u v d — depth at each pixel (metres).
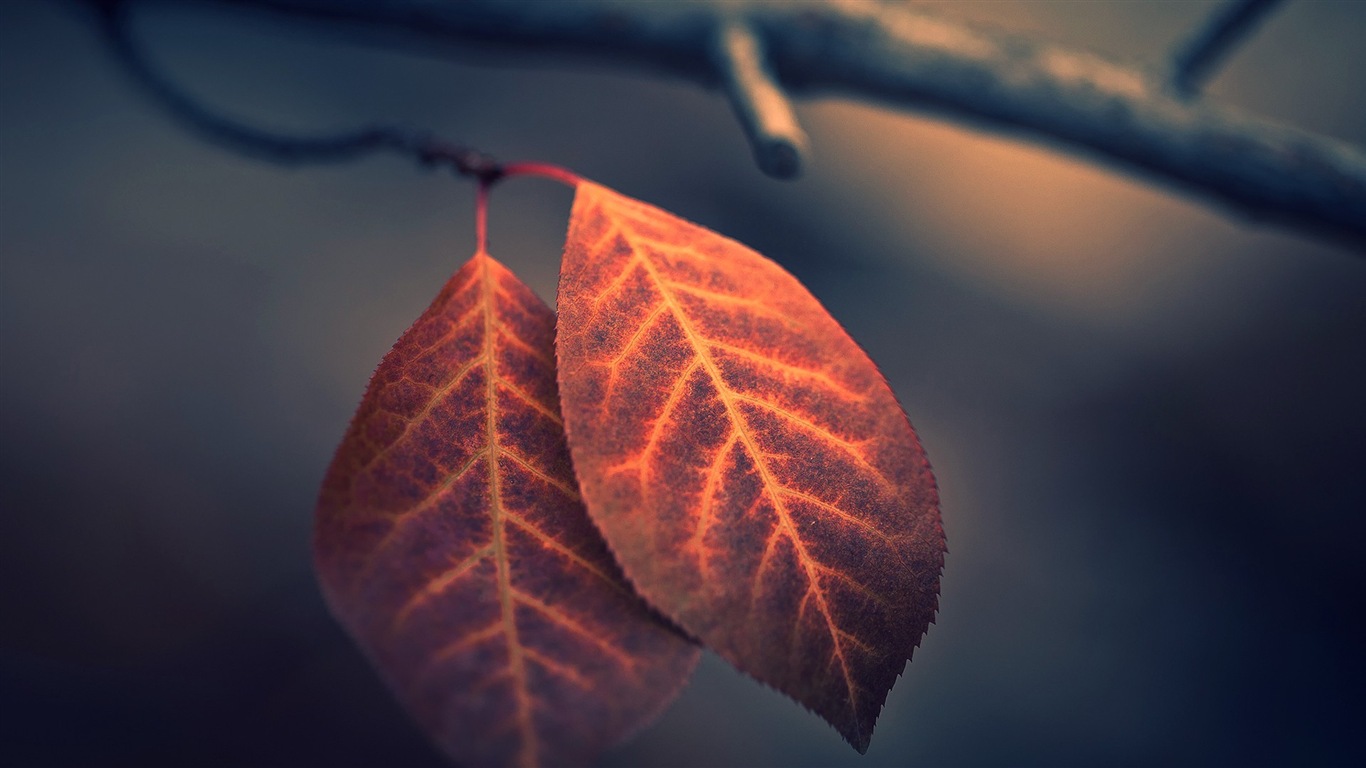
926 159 0.97
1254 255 0.91
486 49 0.32
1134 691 0.72
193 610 0.67
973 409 0.84
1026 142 0.33
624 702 0.16
